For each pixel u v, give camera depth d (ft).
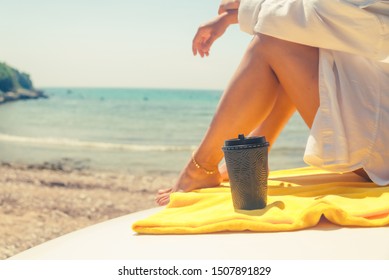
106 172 45.24
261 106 7.43
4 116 74.90
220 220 6.17
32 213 30.35
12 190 36.09
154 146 57.93
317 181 7.86
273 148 48.91
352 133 7.03
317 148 6.93
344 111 7.06
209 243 5.87
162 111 73.51
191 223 6.26
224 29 8.74
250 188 6.45
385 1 6.88
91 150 56.75
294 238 5.78
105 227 7.07
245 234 6.06
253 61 7.31
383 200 6.32
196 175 7.91
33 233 26.32
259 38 7.30
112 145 59.36
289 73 7.26
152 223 6.38
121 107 75.82
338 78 7.14
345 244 5.54
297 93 7.35
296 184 7.77
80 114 73.15
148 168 47.29
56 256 6.09
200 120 69.51
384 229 5.90
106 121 69.05
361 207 6.19
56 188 37.52
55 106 81.10
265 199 6.57
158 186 39.65
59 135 64.23
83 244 6.38
